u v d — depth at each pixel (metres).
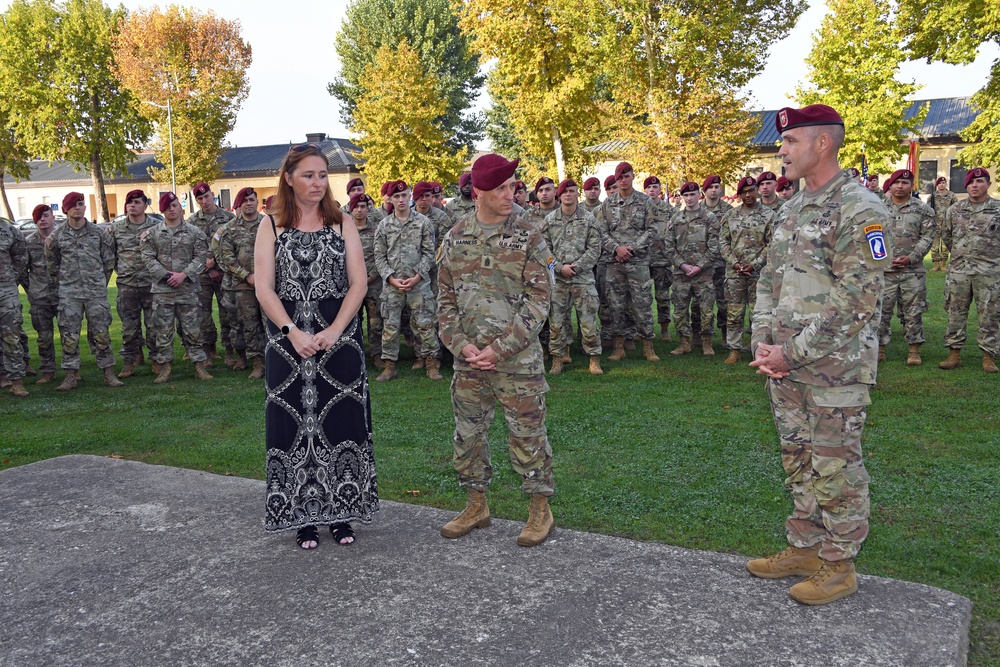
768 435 5.45
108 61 42.91
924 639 2.67
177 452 5.40
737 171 25.83
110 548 3.58
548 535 3.61
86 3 44.25
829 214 2.78
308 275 3.43
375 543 3.59
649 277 8.60
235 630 2.83
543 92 27.02
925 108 24.25
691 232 8.75
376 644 2.71
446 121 48.03
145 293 8.60
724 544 3.65
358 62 48.28
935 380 7.06
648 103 25.06
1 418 6.63
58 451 5.53
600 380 7.56
